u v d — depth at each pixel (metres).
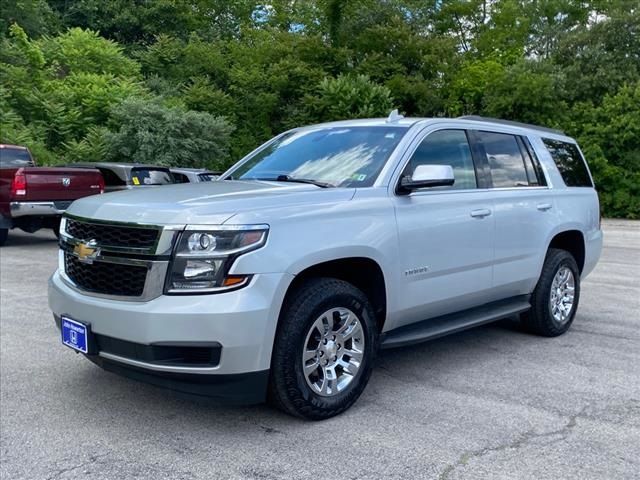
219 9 37.38
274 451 3.60
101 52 26.22
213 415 4.14
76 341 3.91
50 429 3.92
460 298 5.07
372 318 4.27
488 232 5.21
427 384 4.78
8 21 29.09
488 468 3.40
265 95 25.42
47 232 15.77
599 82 24.31
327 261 3.98
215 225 3.55
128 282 3.69
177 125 20.78
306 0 31.03
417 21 28.17
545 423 4.03
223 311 3.46
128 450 3.62
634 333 6.43
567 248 6.72
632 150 22.83
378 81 25.70
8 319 6.62
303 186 4.36
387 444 3.70
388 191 4.48
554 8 37.94
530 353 5.66
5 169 11.58
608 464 3.47
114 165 13.60
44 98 21.48
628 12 25.98
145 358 3.57
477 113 25.17
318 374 4.02
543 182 6.11
